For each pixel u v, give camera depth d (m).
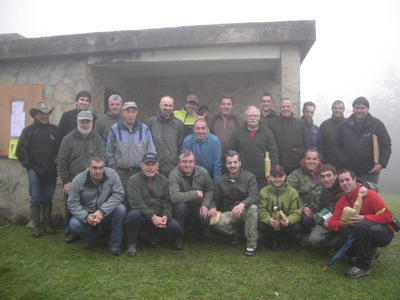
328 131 4.62
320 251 3.86
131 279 3.05
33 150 4.43
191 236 4.43
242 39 4.61
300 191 4.04
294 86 4.67
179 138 4.39
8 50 5.18
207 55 4.88
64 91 5.19
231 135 4.40
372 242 3.17
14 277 3.10
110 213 3.70
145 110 6.48
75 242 4.14
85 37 4.96
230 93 6.14
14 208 5.28
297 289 2.88
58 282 2.99
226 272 3.22
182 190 3.93
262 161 4.16
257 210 3.78
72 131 4.12
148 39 4.80
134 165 3.98
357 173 4.04
